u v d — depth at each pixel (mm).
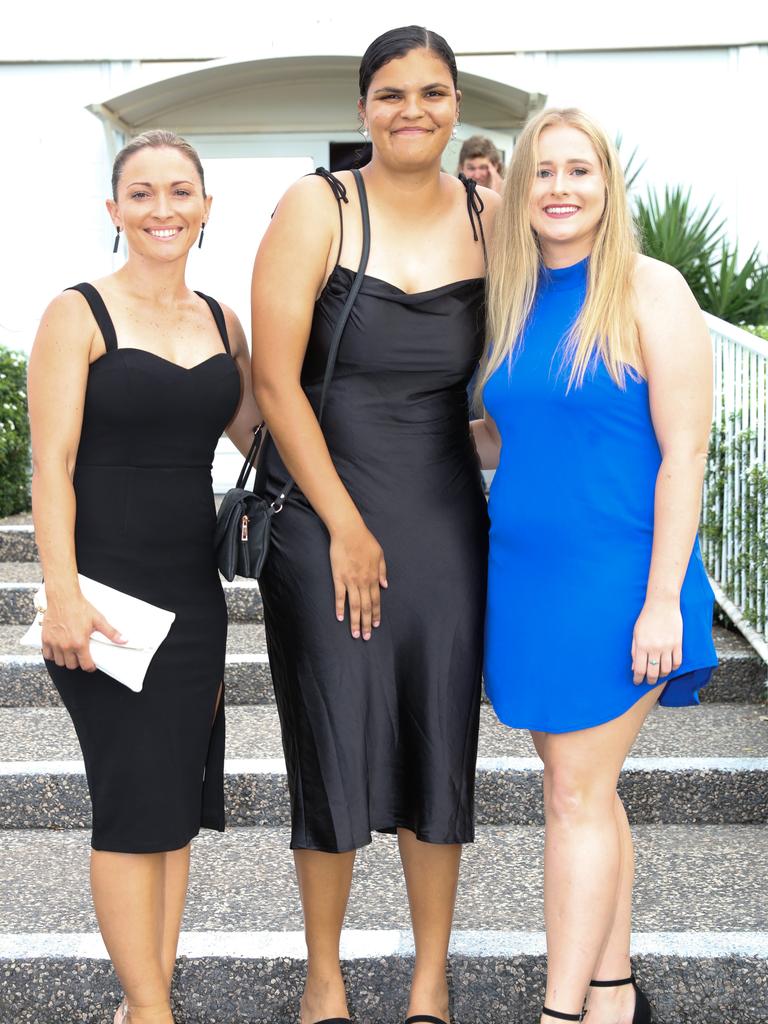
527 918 3002
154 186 2457
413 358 2553
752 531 4570
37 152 7641
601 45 7531
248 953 2803
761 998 2758
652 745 3986
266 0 7586
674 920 2973
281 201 2564
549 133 2436
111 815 2465
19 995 2801
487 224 2689
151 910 2512
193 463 2541
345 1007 2691
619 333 2385
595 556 2443
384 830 2600
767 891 3156
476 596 2625
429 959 2656
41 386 2395
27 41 7578
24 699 4559
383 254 2559
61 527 2375
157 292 2529
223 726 2701
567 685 2463
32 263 7676
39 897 3172
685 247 6977
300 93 7539
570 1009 2418
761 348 4508
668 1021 2777
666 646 2383
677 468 2375
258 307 2527
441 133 2523
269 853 3480
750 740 4027
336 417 2568
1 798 3742
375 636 2574
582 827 2494
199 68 6895
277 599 2617
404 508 2566
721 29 7492
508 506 2527
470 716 2607
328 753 2549
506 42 7582
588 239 2459
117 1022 2639
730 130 7582
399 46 2471
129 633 2406
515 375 2482
